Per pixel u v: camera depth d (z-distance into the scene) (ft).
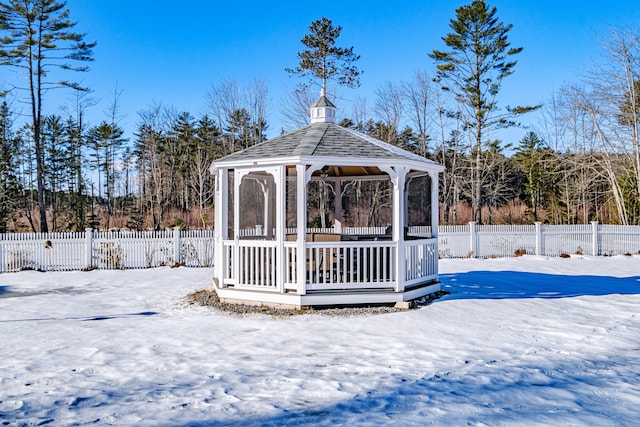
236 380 16.29
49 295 34.99
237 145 116.47
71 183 133.49
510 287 37.09
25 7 81.25
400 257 29.32
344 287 28.76
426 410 13.39
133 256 51.75
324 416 13.08
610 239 63.36
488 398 14.35
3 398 14.73
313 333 23.09
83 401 14.43
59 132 132.98
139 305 30.96
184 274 46.37
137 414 13.35
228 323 25.39
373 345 20.90
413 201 68.28
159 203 117.29
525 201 123.13
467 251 60.54
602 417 12.80
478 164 93.81
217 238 33.60
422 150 106.01
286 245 28.68
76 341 21.84
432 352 19.75
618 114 79.25
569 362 18.35
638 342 21.36
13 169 115.55
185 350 20.33
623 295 33.55
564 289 36.19
